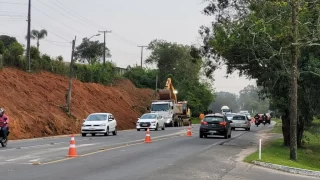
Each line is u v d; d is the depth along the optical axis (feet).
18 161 52.65
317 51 83.25
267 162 57.11
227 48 86.94
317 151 106.01
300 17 71.97
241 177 44.62
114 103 197.98
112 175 42.24
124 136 110.42
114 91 214.48
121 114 191.31
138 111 218.18
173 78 302.04
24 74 149.38
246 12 94.12
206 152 69.46
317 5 73.15
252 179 43.73
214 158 61.36
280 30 72.33
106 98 194.59
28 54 154.40
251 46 82.94
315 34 71.31
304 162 78.23
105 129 111.65
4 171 43.55
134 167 48.83
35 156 58.75
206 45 115.85
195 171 47.26
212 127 104.42
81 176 40.96
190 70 317.22
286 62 82.79
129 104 216.54
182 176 43.14
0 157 57.31
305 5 70.69
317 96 87.20
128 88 247.91
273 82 86.94
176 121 193.16
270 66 85.61
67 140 95.55
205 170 48.49
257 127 201.36
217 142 92.58
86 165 49.42
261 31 77.10
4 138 74.90
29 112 125.59
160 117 155.43
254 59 85.71
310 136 139.33
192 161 56.49
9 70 143.54
